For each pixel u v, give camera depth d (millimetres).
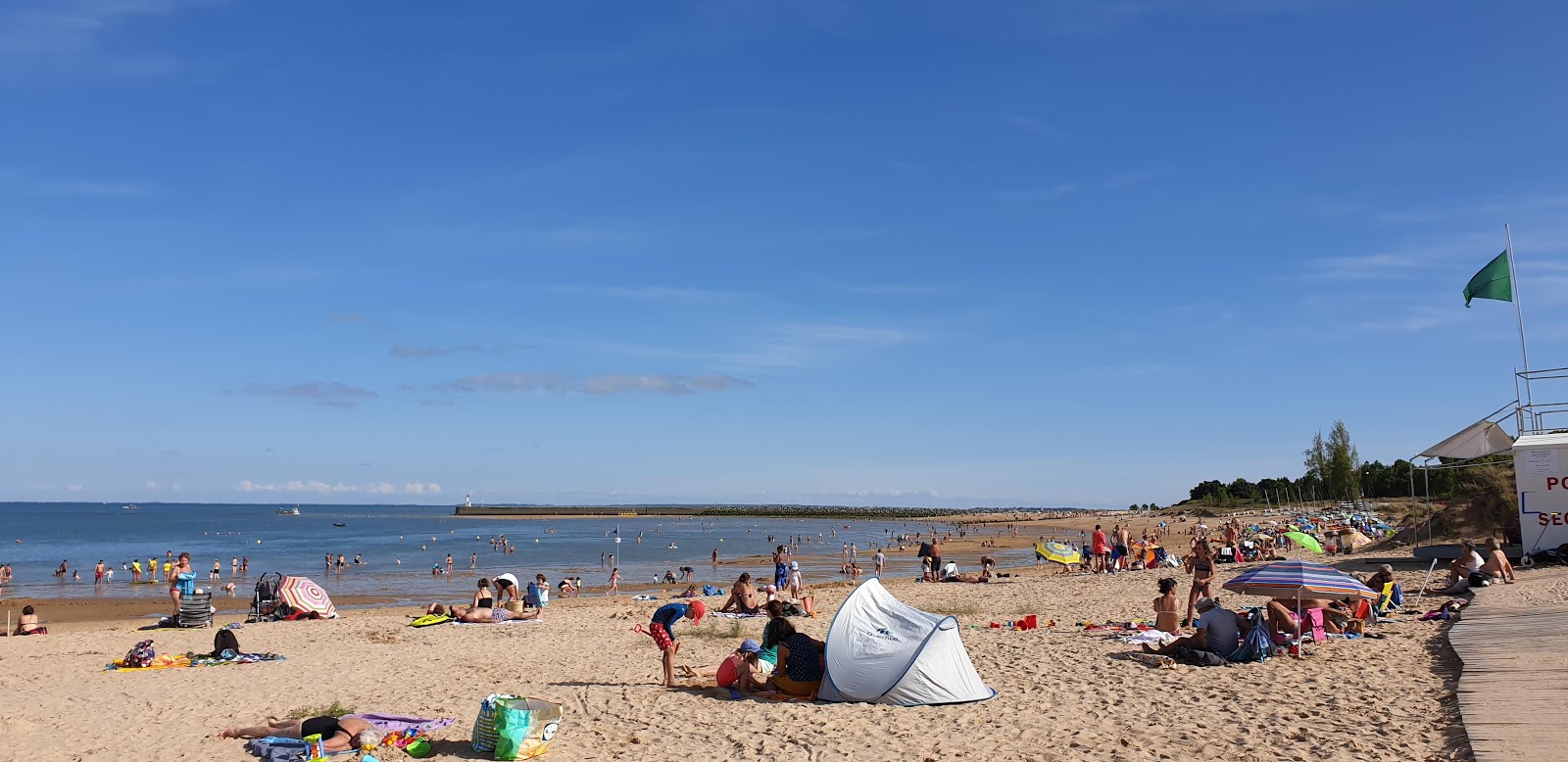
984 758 8859
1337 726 9234
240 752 9977
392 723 10664
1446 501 37250
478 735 9656
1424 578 23203
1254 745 8758
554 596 36250
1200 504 144250
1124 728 9680
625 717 11062
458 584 44438
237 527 139750
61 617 31188
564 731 10477
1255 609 14188
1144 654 14016
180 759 9742
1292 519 76562
